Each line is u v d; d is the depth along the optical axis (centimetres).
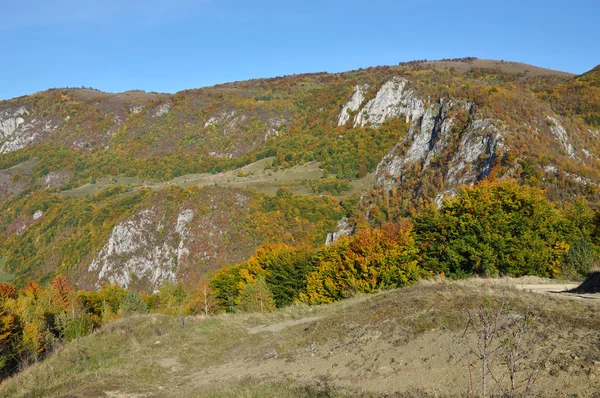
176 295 7206
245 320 2672
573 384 779
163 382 1673
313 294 3988
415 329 1266
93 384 1620
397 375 1058
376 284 3359
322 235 10494
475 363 954
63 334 3456
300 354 1510
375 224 8650
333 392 1052
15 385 1847
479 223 2909
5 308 3303
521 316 1091
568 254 2523
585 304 1163
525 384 816
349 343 1407
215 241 11181
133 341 2462
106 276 11262
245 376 1465
